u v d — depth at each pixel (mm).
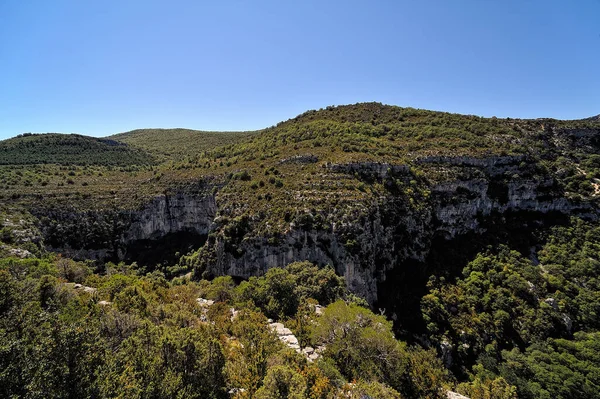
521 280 57406
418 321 52625
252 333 21797
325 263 56406
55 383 11305
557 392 39250
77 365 12133
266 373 16625
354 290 54469
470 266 64875
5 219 63750
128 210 88188
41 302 24156
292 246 58938
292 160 83875
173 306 29125
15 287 19750
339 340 22188
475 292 57500
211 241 70625
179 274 78438
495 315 52562
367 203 61656
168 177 104375
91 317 19109
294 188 69125
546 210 77000
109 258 82438
